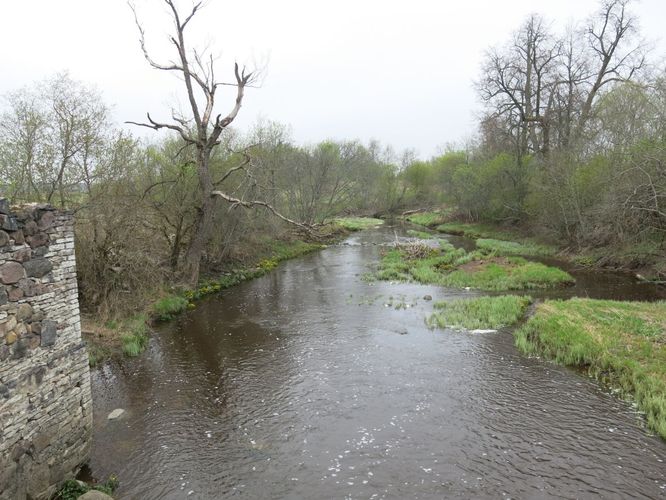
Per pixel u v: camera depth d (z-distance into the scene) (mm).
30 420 6910
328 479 8250
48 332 7375
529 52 36781
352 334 15922
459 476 8203
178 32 20375
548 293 20984
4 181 14977
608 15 32844
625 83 28859
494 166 41000
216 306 20125
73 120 15852
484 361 13242
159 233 22297
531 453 8805
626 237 25188
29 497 6867
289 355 14109
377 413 10492
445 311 18156
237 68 21453
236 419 10367
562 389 11391
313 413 10562
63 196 16156
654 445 8930
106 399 11383
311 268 29625
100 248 16406
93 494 7160
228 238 25594
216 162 24531
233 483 8188
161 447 9289
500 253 31953
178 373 12906
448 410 10531
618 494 7602
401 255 32094
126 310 16969
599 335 13938
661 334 13930
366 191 68500
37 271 7113
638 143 23469
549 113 35562
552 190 31984
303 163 42219
